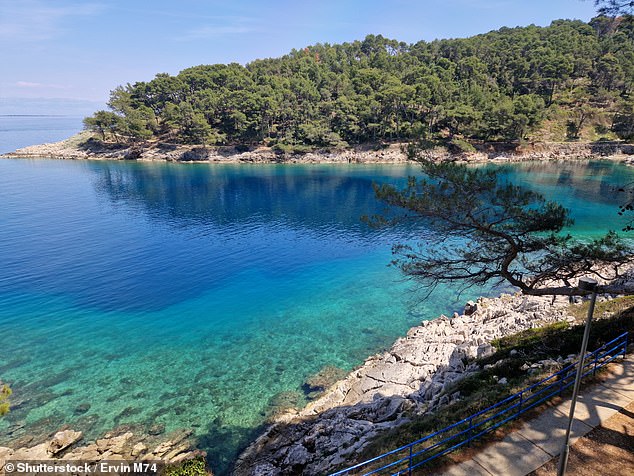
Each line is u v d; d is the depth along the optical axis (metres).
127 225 59.06
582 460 11.09
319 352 27.08
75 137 154.25
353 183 94.94
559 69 145.62
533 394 14.10
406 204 15.36
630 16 14.50
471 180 14.96
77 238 52.22
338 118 135.25
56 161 129.75
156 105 151.12
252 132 133.38
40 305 33.53
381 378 22.59
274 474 16.08
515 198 14.99
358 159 126.00
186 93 148.50
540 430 12.35
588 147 127.19
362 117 130.00
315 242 52.00
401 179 98.38
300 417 20.45
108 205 72.06
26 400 21.91
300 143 131.12
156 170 112.81
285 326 30.70
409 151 16.23
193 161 129.12
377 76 142.12
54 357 26.19
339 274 41.31
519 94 148.00
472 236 16.89
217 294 36.38
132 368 25.06
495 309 29.33
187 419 20.61
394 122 136.38
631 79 140.50
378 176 103.25
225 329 30.16
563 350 18.38
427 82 128.50
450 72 148.62
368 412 19.33
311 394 22.64
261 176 104.12
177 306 33.84
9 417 20.58
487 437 12.34
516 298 31.02
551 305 26.23
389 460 12.79
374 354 26.78
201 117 129.00
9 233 54.00
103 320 31.28
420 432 14.52
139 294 36.09
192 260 44.94
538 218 14.80
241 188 89.44
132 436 19.38
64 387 23.09
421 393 20.09
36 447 18.30
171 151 132.50
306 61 170.50
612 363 15.40
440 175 15.51
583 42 166.12
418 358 23.89
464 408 15.15
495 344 22.00
